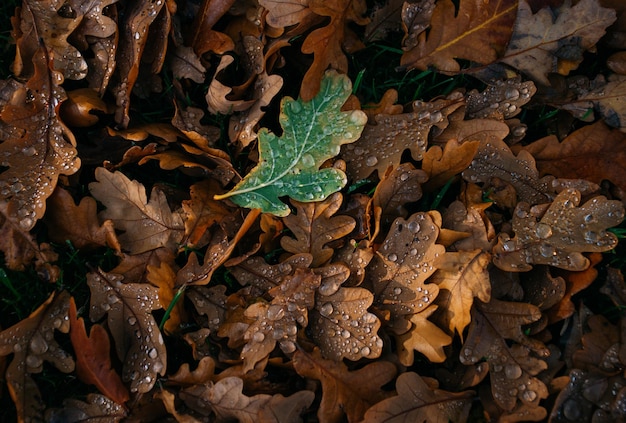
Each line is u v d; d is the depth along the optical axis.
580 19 0.87
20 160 0.85
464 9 0.88
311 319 0.85
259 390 0.84
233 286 0.87
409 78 0.92
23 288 0.86
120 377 0.84
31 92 0.86
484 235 0.85
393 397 0.83
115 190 0.86
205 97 0.89
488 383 0.85
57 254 0.86
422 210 0.89
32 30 0.87
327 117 0.87
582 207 0.85
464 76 0.91
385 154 0.87
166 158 0.86
